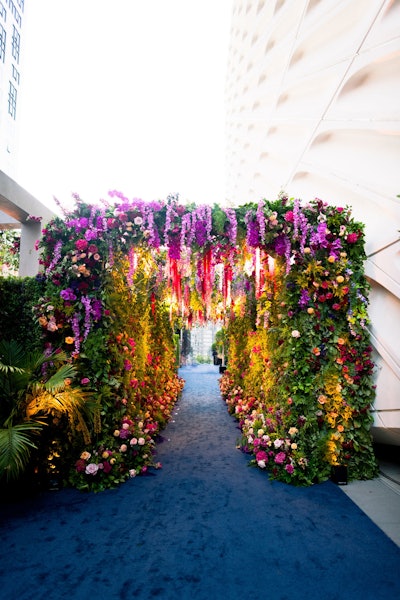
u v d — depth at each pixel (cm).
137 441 366
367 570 200
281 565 204
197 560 209
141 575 193
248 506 286
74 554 214
